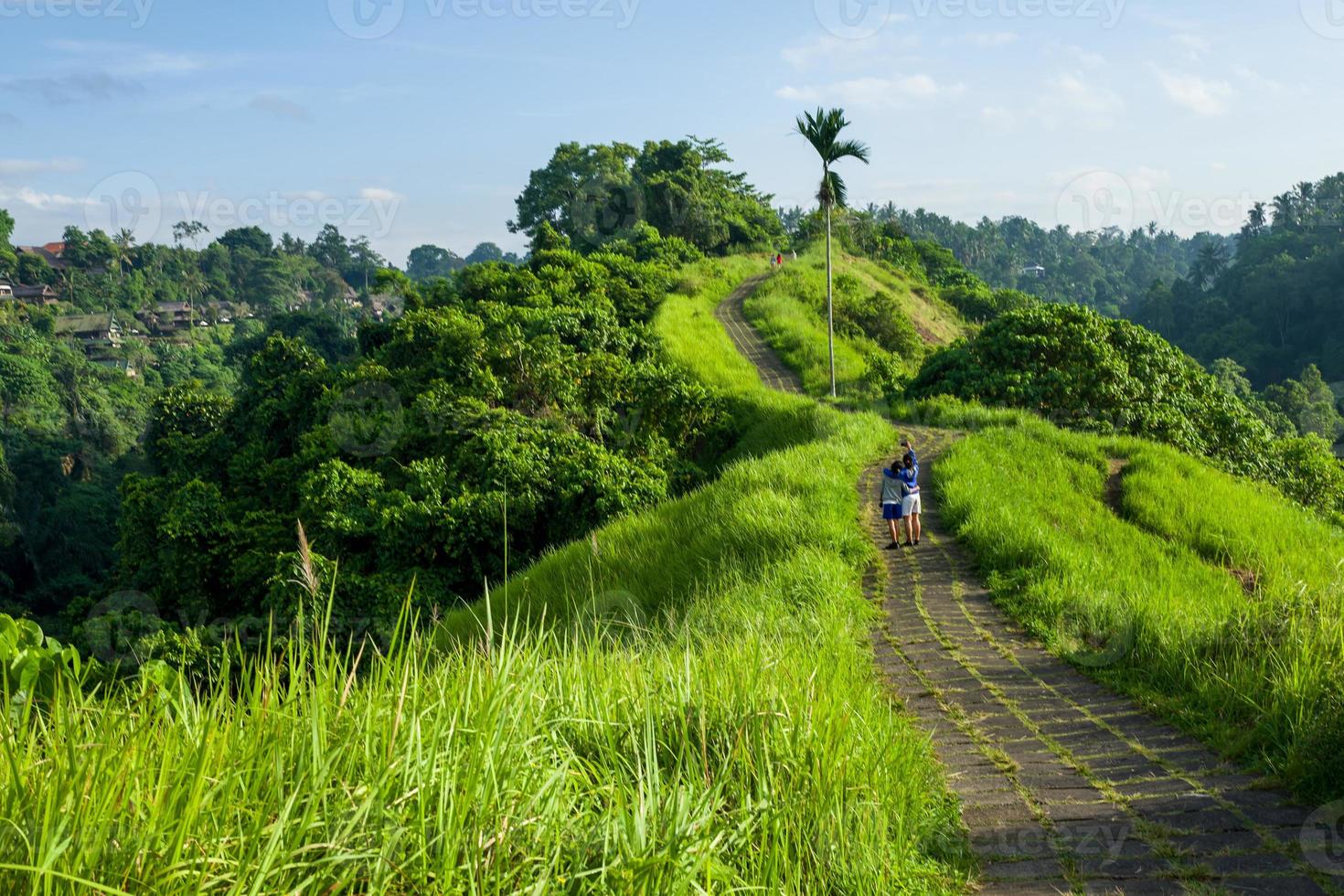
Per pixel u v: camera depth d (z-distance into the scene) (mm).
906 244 102875
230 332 136750
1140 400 26531
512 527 23000
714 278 64625
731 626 9555
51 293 129875
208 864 2367
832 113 33031
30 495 65312
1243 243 149875
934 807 5070
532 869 2875
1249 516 17141
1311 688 5883
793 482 16312
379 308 148875
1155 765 5840
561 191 97938
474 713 3465
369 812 2775
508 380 30297
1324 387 93875
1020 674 8375
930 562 13031
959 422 24656
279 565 20281
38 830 2275
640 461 26781
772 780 4277
